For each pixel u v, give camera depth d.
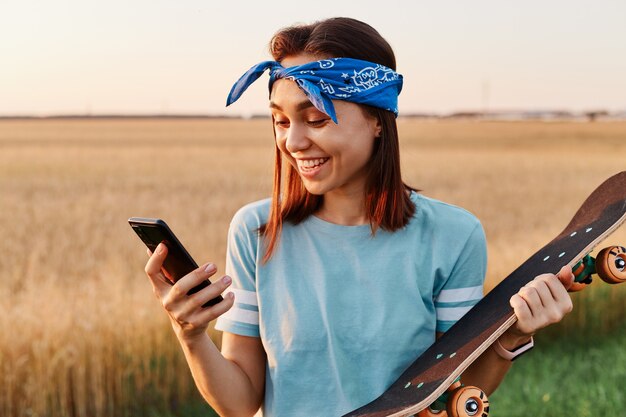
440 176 28.05
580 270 1.54
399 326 1.74
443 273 1.78
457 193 21.98
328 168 1.66
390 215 1.76
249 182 24.97
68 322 6.45
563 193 22.59
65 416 6.06
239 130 80.38
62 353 5.99
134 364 6.36
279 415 1.76
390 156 1.74
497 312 1.53
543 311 1.44
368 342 1.73
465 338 1.53
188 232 12.45
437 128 79.88
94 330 6.32
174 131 76.88
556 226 15.04
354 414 1.57
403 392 1.52
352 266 1.76
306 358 1.75
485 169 31.97
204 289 1.49
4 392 6.05
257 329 1.83
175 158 38.06
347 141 1.64
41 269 9.86
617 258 1.50
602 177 28.39
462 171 30.70
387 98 1.68
